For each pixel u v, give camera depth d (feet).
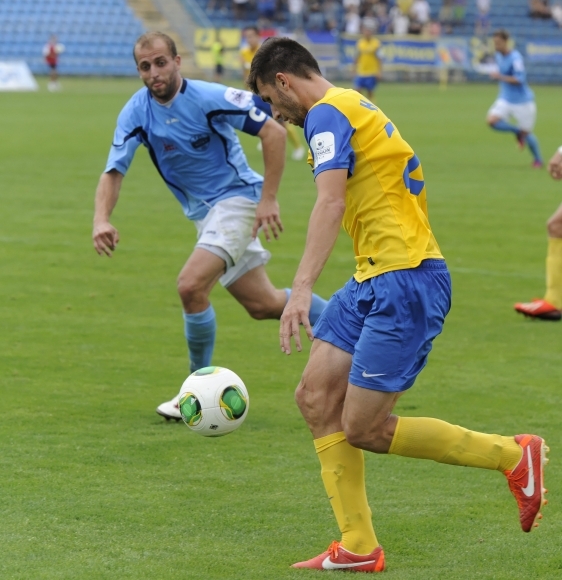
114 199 34.45
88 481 28.35
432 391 37.88
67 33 246.88
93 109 170.60
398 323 22.21
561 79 265.75
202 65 238.48
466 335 46.73
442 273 22.90
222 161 35.60
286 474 29.35
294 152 117.60
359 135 22.31
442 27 269.85
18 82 217.36
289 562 23.45
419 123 157.28
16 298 51.98
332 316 23.49
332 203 21.75
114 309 50.29
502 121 108.58
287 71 23.16
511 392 37.83
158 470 29.45
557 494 28.04
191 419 26.73
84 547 23.94
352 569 22.97
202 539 24.64
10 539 24.27
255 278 36.73
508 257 64.23
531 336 46.65
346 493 23.18
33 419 33.78
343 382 23.21
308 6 255.70
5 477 28.43
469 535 25.25
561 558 23.81
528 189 92.94
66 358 41.57
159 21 253.03
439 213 79.61
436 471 30.09
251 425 33.88
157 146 35.29
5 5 244.42
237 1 253.65
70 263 60.70
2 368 39.88
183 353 42.88
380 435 22.81
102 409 35.19
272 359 42.39
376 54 175.42
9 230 70.44
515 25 274.57
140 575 22.36
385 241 22.44
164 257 62.95
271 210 34.76
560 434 33.04
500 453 23.16
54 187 90.12
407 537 25.09
